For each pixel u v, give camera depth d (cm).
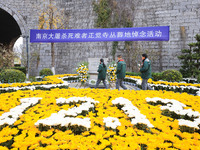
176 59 1215
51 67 1506
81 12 1490
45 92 374
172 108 218
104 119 168
